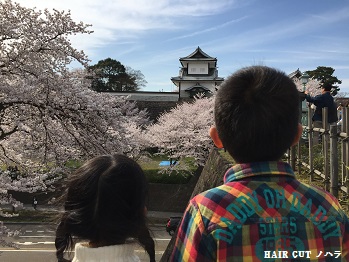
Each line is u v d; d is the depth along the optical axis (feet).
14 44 28.32
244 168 3.99
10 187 27.81
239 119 3.90
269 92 3.89
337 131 14.43
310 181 17.70
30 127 30.12
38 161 38.27
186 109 72.90
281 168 3.94
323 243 3.66
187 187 66.74
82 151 32.07
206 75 130.11
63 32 29.81
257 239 3.60
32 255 44.42
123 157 4.94
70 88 29.45
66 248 4.79
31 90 28.19
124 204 4.51
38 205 62.13
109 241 4.52
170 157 68.49
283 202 3.75
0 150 36.78
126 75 169.07
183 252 3.90
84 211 4.53
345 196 14.02
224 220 3.70
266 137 3.85
